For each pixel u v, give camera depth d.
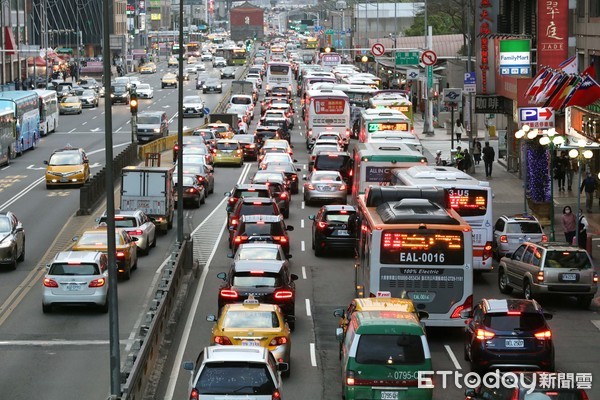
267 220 65.81
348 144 140.25
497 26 115.25
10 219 66.50
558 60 86.94
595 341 48.00
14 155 128.12
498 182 103.00
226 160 124.38
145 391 38.38
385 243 46.69
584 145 67.12
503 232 67.25
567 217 67.88
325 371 42.41
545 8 86.62
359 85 164.62
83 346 46.41
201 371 30.95
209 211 90.50
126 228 69.75
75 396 38.50
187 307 54.62
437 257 46.59
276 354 39.84
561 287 53.66
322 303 55.75
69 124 174.12
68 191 100.94
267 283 48.12
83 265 52.88
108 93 36.53
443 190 51.72
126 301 55.94
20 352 45.34
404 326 34.91
